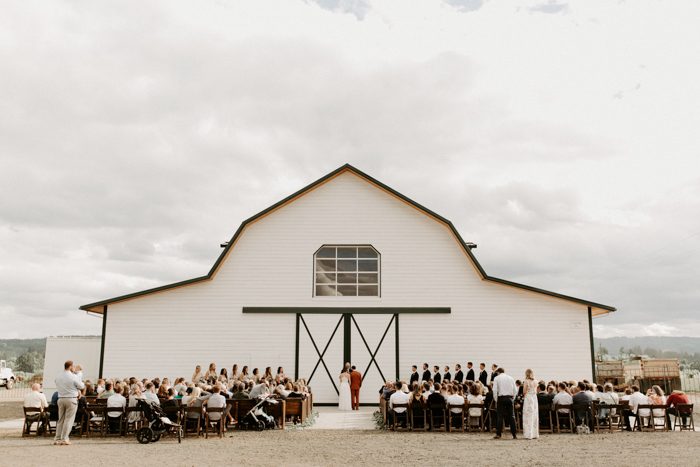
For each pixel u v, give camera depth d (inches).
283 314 965.8
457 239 978.1
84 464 415.5
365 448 503.8
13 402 1242.6
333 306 969.5
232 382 775.1
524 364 938.7
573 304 948.6
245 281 975.0
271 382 749.9
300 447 511.2
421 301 967.0
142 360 943.7
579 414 613.9
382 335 959.6
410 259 979.9
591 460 430.3
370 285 980.6
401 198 992.9
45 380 1247.5
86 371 1253.1
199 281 965.8
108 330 949.2
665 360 1336.1
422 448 501.4
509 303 957.2
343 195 1002.7
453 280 970.7
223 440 561.6
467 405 633.6
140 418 598.2
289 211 998.4
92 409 591.8
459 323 957.2
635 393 647.1
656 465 406.6
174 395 681.6
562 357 935.7
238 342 956.6
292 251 985.5
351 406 902.4
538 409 606.2
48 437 585.9
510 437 577.0
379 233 989.8
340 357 956.0
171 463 424.5
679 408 632.4
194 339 953.5
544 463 419.2
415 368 917.2
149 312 957.2
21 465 408.8
